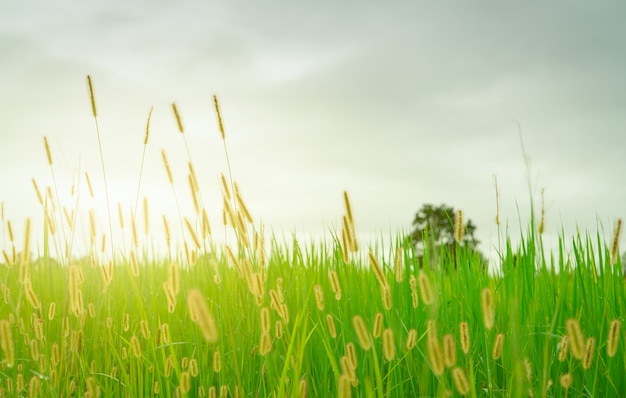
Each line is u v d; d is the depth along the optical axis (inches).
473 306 124.0
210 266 138.4
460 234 95.1
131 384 114.3
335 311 128.8
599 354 111.3
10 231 118.2
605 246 130.6
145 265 144.4
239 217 99.0
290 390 96.4
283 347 116.2
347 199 79.1
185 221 101.7
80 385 112.1
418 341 110.4
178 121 105.7
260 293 83.7
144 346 130.5
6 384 122.3
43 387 112.3
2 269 162.9
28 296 97.5
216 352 99.1
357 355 111.7
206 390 111.3
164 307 141.0
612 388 108.8
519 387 75.0
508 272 128.1
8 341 77.7
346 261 79.4
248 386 109.6
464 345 70.6
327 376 115.1
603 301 123.3
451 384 104.1
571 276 133.2
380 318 78.0
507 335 109.7
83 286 136.2
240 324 120.1
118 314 139.1
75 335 115.1
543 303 119.0
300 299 132.2
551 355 108.9
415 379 110.4
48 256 133.1
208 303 132.6
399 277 81.2
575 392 107.2
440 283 124.3
